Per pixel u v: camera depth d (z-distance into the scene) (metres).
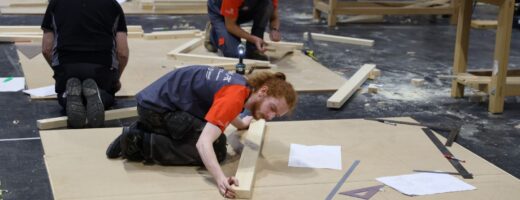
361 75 4.85
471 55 6.05
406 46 6.38
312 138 3.46
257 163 3.06
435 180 2.93
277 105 2.71
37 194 2.74
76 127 3.55
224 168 2.99
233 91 2.72
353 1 8.20
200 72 2.89
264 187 2.81
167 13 7.71
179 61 5.17
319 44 6.29
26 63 4.90
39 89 4.20
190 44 5.65
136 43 5.85
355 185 2.86
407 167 3.09
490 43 6.68
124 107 3.97
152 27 6.88
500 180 2.98
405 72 5.26
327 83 4.67
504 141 3.64
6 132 3.46
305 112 4.02
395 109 4.18
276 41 5.42
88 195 2.67
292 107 2.78
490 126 3.90
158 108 2.90
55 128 3.56
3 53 5.29
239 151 3.20
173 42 5.97
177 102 2.89
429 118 4.01
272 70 5.00
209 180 2.86
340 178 2.94
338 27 7.32
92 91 3.60
